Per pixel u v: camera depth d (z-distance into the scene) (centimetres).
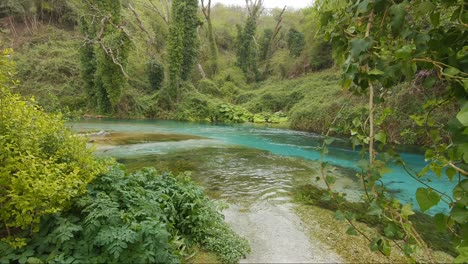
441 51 95
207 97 2100
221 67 2773
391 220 102
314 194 485
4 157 232
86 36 1731
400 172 638
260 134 1273
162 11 2917
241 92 2395
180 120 1903
